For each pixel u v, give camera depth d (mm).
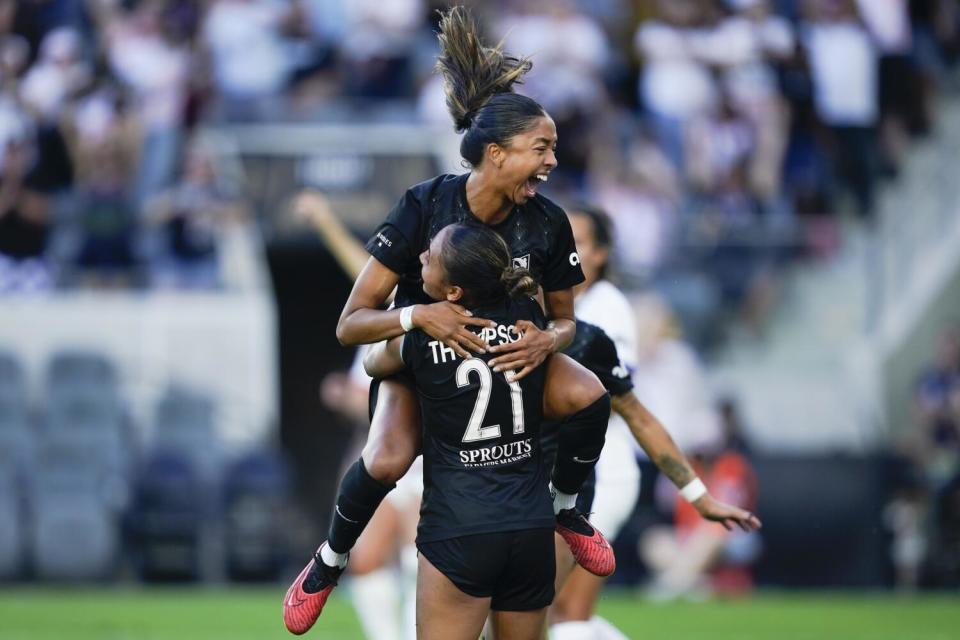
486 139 15875
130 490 50344
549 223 16609
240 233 55188
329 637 33562
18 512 49969
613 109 60656
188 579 49719
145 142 55656
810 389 55219
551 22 60344
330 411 63406
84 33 57781
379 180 55219
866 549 50406
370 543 28016
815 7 61406
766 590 50125
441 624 16031
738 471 46281
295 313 63031
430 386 16078
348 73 58219
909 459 51281
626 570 48344
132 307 54125
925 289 56844
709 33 61188
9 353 53156
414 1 59094
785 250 56375
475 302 16078
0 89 55281
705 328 55312
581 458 16938
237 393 54031
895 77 61469
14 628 34906
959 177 58906
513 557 16000
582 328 18875
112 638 32844
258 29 59031
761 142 59438
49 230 54375
